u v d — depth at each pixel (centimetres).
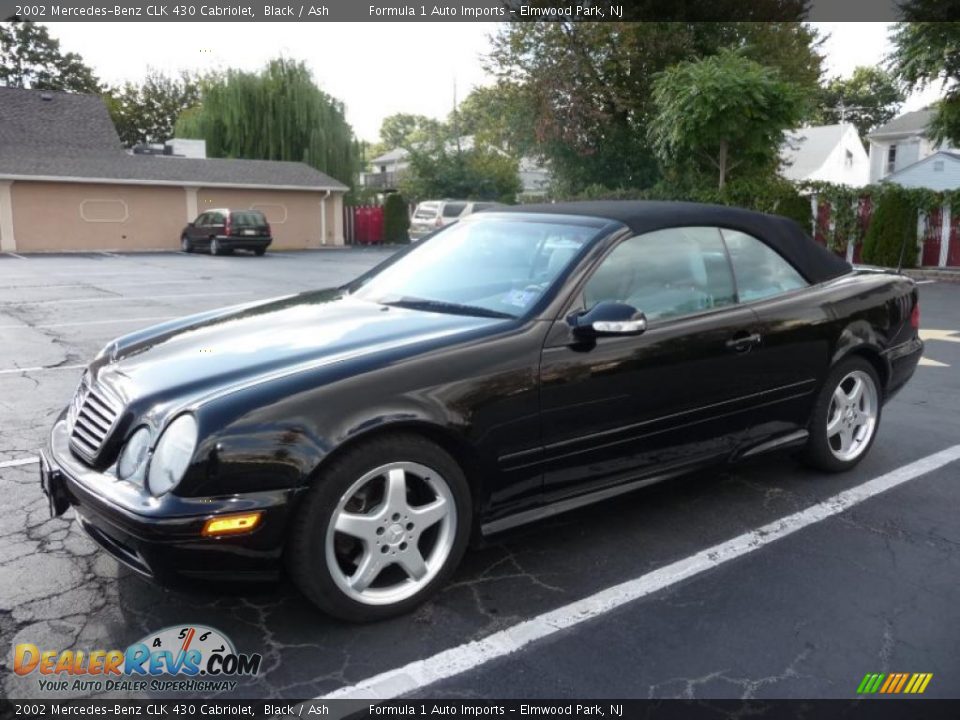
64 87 5188
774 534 381
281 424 270
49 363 766
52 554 353
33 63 5112
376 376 289
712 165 2188
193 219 2847
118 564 344
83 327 991
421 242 450
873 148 4506
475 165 4241
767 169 2203
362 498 293
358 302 389
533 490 330
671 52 2417
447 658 279
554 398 324
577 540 373
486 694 260
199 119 3406
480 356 310
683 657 280
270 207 3005
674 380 361
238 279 1678
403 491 294
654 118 2330
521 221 405
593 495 348
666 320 364
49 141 2917
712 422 382
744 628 299
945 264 1708
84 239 2659
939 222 1705
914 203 1680
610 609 312
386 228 3297
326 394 279
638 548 365
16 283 1543
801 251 437
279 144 3419
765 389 400
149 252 2653
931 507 415
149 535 257
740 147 2055
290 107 3406
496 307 349
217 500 262
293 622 300
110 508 269
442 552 309
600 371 336
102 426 299
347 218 3278
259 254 2538
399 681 266
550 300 336
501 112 2719
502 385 311
